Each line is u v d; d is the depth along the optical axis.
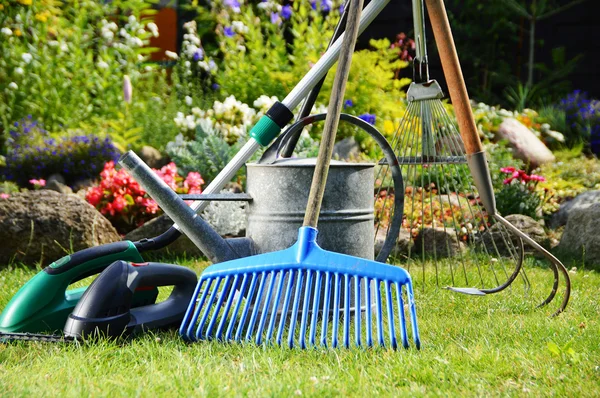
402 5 13.33
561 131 11.68
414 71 4.69
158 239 4.23
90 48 11.04
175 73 10.95
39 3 10.16
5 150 8.82
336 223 4.16
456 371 3.21
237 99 10.33
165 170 7.54
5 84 9.41
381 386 3.01
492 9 13.68
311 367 3.29
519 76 13.94
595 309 4.61
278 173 4.12
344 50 3.88
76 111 9.73
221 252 4.10
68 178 8.41
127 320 3.81
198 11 12.57
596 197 7.71
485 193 4.57
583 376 3.12
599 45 13.27
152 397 2.87
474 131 4.48
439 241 6.81
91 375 3.20
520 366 3.28
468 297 4.97
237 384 3.05
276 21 11.06
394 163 4.33
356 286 3.57
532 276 5.74
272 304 4.23
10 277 5.45
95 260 4.02
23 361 3.41
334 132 3.78
